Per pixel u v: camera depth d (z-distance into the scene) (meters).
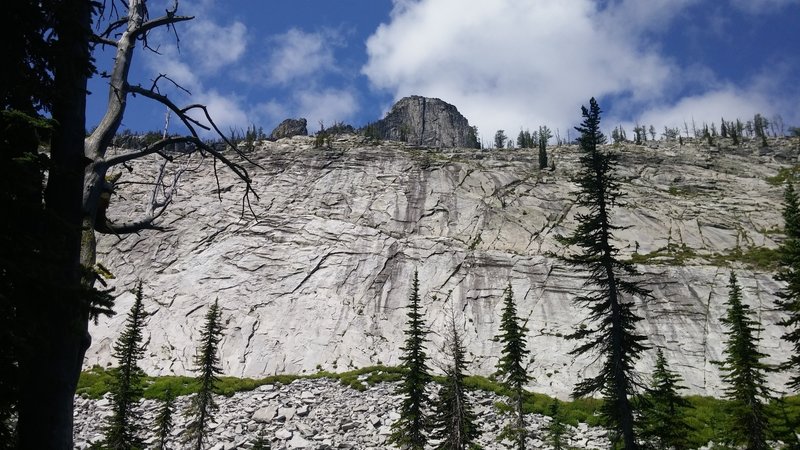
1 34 7.25
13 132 7.31
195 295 57.44
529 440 36.69
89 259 7.54
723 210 78.12
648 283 58.16
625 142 127.50
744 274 59.03
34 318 6.64
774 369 28.70
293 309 56.41
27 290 6.86
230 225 67.69
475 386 45.88
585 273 60.19
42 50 7.57
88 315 7.45
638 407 22.64
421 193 77.50
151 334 52.03
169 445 34.34
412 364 32.03
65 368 6.96
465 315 56.69
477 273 61.66
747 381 30.03
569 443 36.78
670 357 50.03
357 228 68.62
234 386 44.62
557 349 51.53
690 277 58.78
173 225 66.50
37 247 6.86
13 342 6.18
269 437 36.09
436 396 43.19
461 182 81.31
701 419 39.84
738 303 31.52
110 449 29.42
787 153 107.50
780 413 38.16
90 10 8.24
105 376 44.84
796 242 27.16
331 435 36.84
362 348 52.59
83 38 7.95
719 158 103.44
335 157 85.06
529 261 62.72
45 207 7.47
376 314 56.84
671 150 111.31
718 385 46.53
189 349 50.91
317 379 46.97
